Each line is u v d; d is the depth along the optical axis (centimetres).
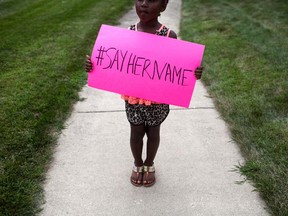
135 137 266
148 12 236
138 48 253
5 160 298
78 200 263
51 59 546
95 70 259
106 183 281
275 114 370
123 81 256
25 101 400
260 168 287
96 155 316
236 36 670
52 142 330
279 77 463
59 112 384
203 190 273
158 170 296
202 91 444
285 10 895
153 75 252
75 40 652
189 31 731
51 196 265
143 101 252
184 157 313
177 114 387
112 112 394
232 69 500
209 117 379
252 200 261
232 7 977
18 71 493
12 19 855
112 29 257
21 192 264
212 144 331
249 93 421
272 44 609
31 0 1127
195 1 1112
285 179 271
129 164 304
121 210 255
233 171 293
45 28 745
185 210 255
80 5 1017
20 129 343
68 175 289
